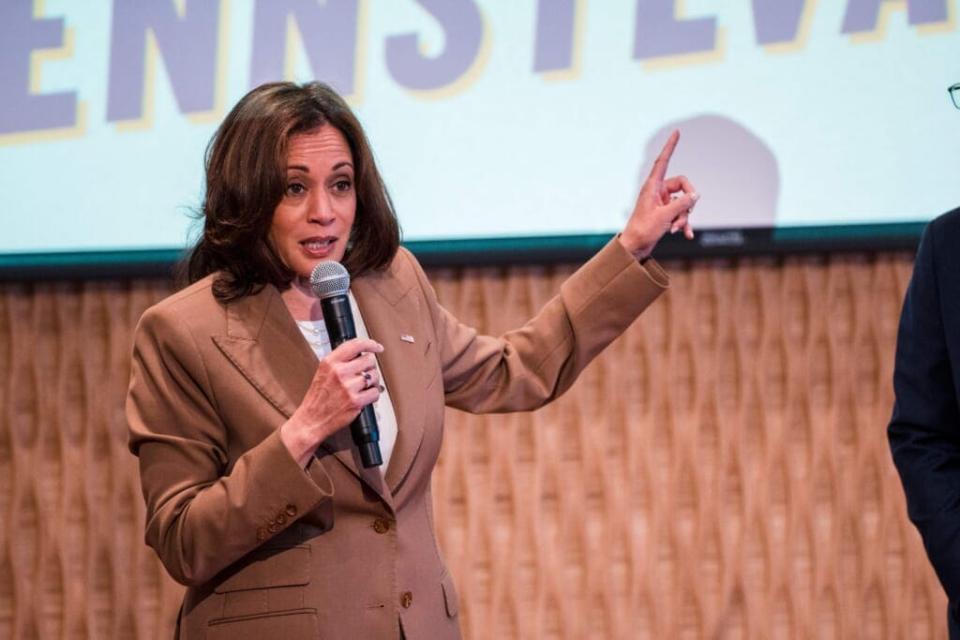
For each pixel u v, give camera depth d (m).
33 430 11.13
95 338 11.07
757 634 10.88
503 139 10.44
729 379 10.89
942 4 10.36
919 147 10.36
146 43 10.59
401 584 6.16
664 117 10.41
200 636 6.09
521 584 10.94
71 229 10.58
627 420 10.91
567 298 7.20
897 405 6.52
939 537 6.05
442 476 10.98
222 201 6.18
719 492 10.88
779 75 10.38
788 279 10.84
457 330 7.11
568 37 10.44
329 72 10.50
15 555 11.11
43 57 10.61
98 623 11.10
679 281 10.86
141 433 6.08
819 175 10.38
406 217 10.45
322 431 5.70
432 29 10.49
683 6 10.41
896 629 10.88
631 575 10.90
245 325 6.20
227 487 5.80
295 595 5.99
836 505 10.88
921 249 6.52
